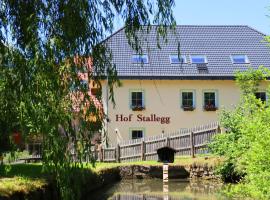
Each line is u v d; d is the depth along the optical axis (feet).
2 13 20.93
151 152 83.76
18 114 20.88
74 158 21.49
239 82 47.52
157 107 98.63
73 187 21.65
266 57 103.24
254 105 32.76
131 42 23.34
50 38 20.45
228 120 58.85
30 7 20.92
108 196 52.19
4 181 34.14
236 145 49.73
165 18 23.36
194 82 99.81
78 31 20.61
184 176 71.97
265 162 27.86
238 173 56.44
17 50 20.71
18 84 20.63
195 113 99.14
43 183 35.37
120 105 97.71
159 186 62.54
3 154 22.57
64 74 20.97
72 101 21.31
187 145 80.38
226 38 107.76
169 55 102.27
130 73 97.81
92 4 21.48
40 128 20.75
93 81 21.77
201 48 104.83
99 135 22.08
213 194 52.29
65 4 20.52
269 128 28.22
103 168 63.26
